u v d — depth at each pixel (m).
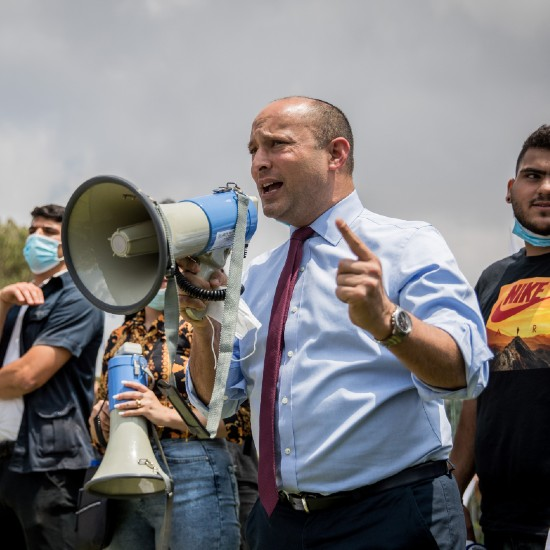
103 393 4.70
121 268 2.83
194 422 3.71
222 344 2.92
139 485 3.73
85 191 2.71
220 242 2.91
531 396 3.58
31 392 5.09
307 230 3.17
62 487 5.02
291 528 3.02
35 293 5.19
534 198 3.79
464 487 4.07
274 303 3.13
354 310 2.46
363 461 2.88
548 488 3.50
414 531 2.81
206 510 4.29
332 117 3.19
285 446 2.98
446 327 2.69
